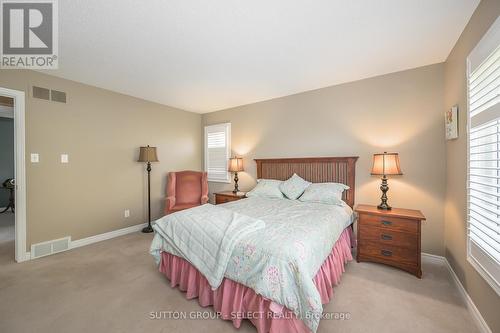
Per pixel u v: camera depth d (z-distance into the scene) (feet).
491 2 4.77
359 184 10.28
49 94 9.55
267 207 8.91
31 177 9.09
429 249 8.80
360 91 10.23
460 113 6.77
